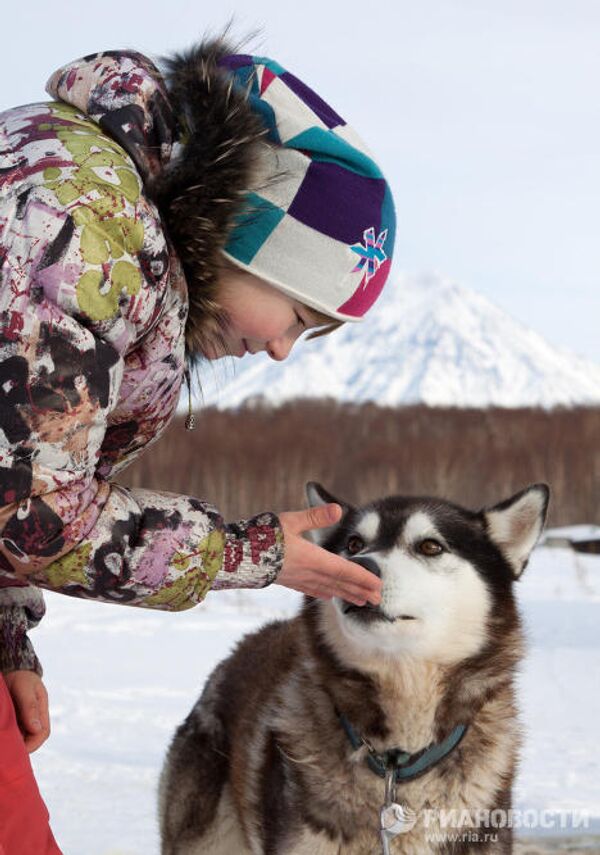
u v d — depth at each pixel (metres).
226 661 4.30
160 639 9.04
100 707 6.59
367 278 2.61
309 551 2.49
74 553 2.21
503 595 3.65
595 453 18.70
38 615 2.77
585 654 8.01
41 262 2.11
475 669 3.47
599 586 11.66
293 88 2.59
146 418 2.49
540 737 5.87
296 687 3.57
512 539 3.73
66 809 4.73
